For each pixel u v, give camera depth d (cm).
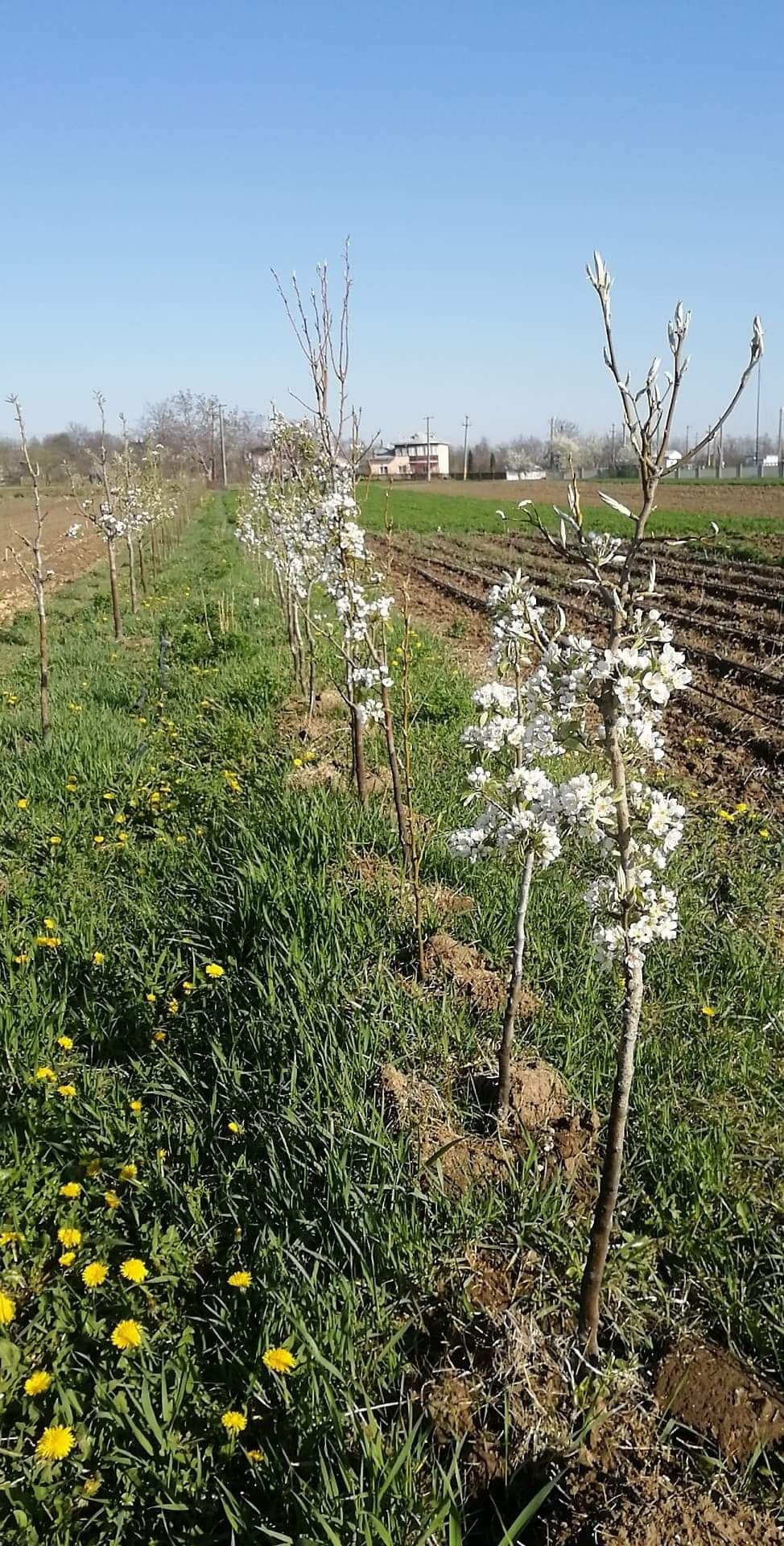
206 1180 374
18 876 618
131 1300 321
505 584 374
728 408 235
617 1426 277
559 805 278
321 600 1406
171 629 1466
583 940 498
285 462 1056
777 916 557
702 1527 247
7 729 898
